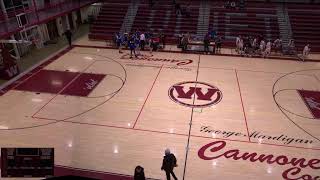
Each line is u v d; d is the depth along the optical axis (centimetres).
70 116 1272
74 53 2078
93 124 1214
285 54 2067
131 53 1977
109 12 2591
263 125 1219
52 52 2106
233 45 2230
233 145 1093
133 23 2478
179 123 1226
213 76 1688
